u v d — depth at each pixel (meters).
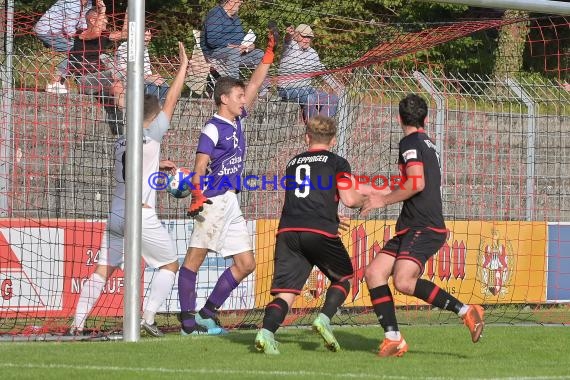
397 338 27.22
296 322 37.41
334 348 28.00
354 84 44.91
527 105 46.94
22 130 41.41
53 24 42.91
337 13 50.75
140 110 29.48
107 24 44.78
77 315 32.81
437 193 27.28
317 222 27.52
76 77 41.81
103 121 40.94
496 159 48.19
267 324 27.23
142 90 29.58
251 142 43.28
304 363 25.64
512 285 43.53
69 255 36.91
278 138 43.78
